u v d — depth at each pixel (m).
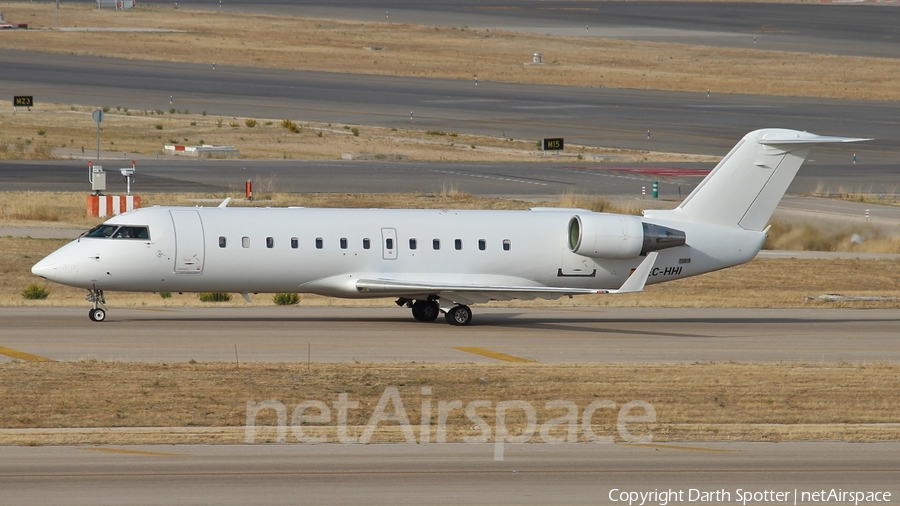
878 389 90.38
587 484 62.59
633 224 130.88
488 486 61.66
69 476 61.56
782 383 91.12
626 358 104.31
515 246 129.12
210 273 119.94
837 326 133.88
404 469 64.69
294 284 123.25
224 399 80.69
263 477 62.34
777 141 135.25
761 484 63.62
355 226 124.56
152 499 57.84
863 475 65.81
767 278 187.75
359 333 115.69
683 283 181.00
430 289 122.31
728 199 136.75
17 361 92.06
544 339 116.25
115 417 75.31
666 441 73.00
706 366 98.00
